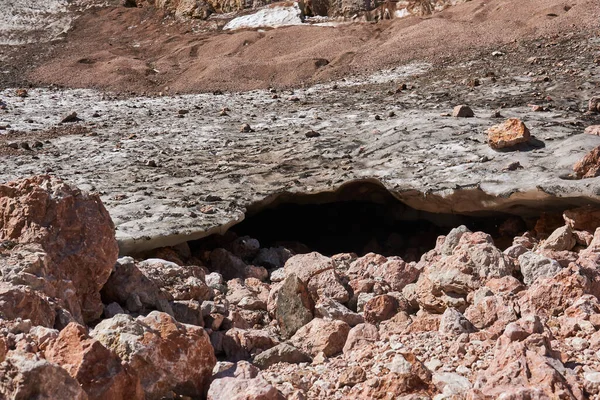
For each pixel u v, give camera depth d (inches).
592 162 265.4
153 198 303.0
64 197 189.5
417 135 345.4
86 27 1077.1
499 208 273.6
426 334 172.2
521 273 208.5
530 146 304.0
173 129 443.2
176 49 900.6
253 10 1027.3
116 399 129.3
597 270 197.2
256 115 470.6
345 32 829.8
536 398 122.9
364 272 233.9
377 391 140.2
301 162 339.0
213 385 139.5
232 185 317.7
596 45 575.8
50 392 116.0
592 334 159.2
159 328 148.1
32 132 478.6
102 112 550.6
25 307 154.1
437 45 690.8
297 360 171.3
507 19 736.3
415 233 322.0
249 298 219.8
